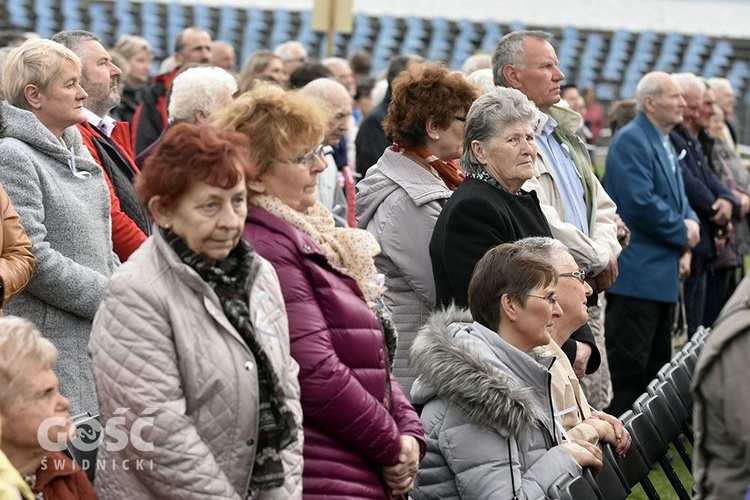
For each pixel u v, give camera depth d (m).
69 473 3.54
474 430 4.35
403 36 33.03
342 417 3.69
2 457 3.08
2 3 30.09
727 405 3.36
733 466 3.40
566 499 4.06
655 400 5.56
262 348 3.39
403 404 4.09
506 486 4.30
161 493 3.30
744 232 11.26
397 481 3.90
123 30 31.05
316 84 8.09
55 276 4.88
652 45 33.75
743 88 33.12
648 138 8.70
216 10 31.94
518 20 34.31
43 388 3.40
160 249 3.39
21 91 5.18
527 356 4.51
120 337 3.29
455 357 4.37
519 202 5.45
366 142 9.02
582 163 6.69
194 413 3.34
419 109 5.60
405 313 5.60
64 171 5.12
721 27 35.06
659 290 8.48
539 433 4.46
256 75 10.21
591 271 6.04
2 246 4.53
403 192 5.60
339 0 13.19
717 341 3.39
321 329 3.71
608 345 8.59
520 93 5.48
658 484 7.42
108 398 3.30
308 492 3.71
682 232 8.51
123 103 10.84
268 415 3.40
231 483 3.37
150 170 3.37
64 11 30.58
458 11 34.69
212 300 3.36
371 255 4.07
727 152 11.54
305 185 3.91
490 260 4.65
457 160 6.57
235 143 3.42
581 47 33.59
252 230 3.80
